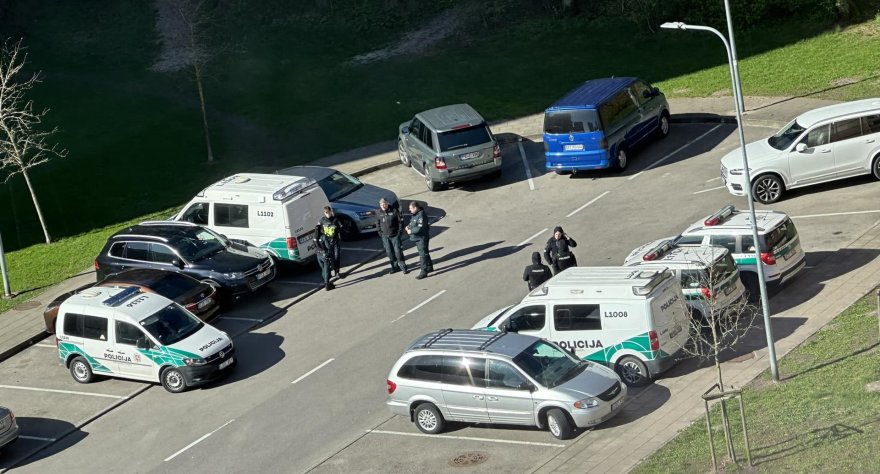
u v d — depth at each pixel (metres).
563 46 61.16
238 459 28.16
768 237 30.44
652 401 26.62
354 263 40.94
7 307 41.09
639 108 45.50
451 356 26.92
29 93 64.00
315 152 52.88
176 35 70.06
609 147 43.28
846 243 33.50
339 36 67.38
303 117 57.53
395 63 62.84
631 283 27.62
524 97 55.72
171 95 62.56
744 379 26.33
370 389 30.72
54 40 71.69
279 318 37.16
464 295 35.75
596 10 64.00
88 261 44.16
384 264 40.31
